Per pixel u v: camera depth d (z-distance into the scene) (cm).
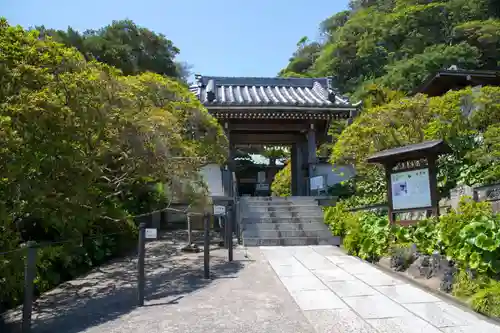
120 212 884
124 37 3019
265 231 1056
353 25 6038
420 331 401
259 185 3125
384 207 927
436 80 1593
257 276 665
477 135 1095
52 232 699
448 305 488
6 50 444
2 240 503
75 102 488
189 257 863
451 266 563
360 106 1767
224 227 1024
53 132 459
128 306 507
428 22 5341
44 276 623
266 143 1802
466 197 754
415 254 658
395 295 537
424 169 756
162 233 1207
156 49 3247
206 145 939
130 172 686
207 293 559
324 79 1964
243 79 1934
